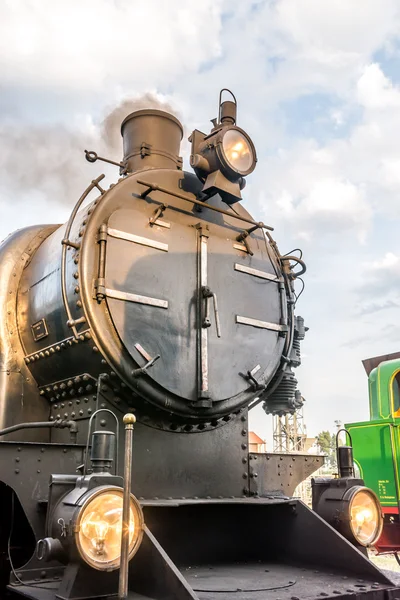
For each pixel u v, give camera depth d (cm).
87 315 394
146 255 434
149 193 457
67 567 289
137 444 411
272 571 393
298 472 502
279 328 511
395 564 908
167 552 403
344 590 334
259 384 469
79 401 427
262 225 515
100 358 394
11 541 412
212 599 306
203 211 491
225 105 510
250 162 498
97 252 411
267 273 520
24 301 487
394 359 1024
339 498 404
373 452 930
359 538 392
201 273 459
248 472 468
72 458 372
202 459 443
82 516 276
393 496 886
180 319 440
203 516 429
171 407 417
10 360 466
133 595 299
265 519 450
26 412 460
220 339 459
